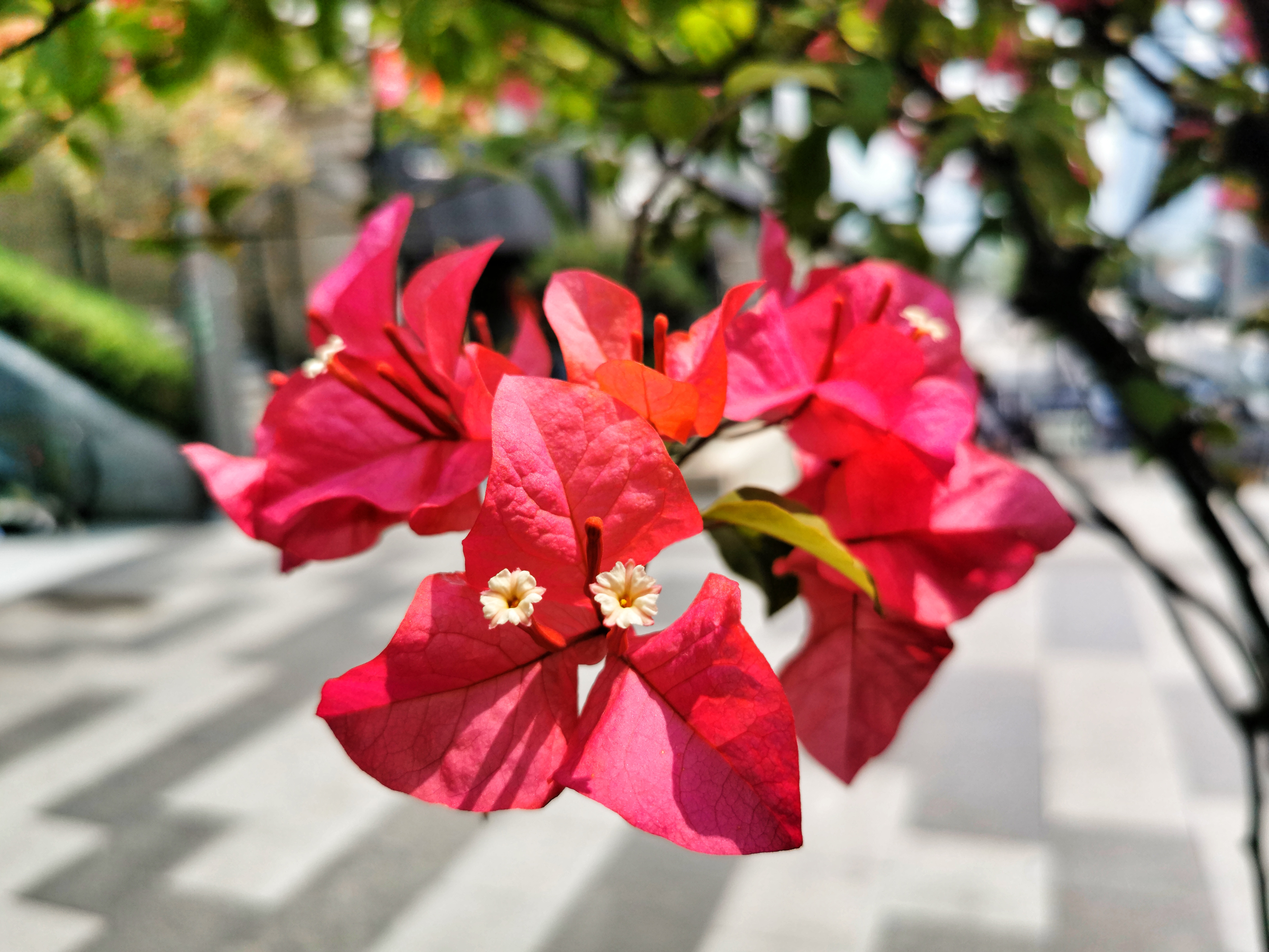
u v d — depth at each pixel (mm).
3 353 1872
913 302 154
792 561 144
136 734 1037
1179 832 814
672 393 120
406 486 134
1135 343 277
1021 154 233
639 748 106
